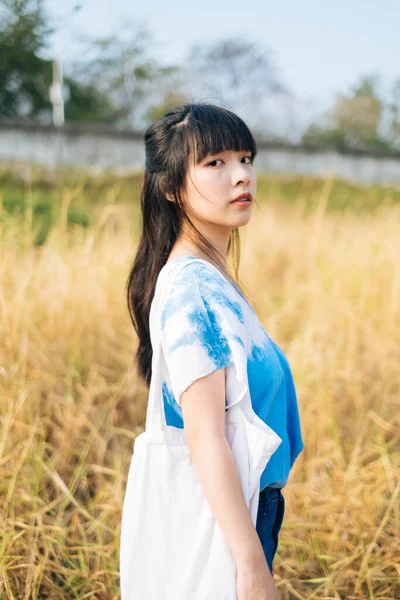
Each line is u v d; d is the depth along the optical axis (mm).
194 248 1225
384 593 1999
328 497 2314
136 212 6605
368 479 2416
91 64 22172
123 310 3709
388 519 2287
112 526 2270
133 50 22328
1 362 2830
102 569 2086
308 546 2150
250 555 967
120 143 13336
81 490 2535
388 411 3123
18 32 15945
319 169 15430
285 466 1266
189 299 1076
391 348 3514
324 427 2795
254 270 5145
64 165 12688
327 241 5500
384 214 6594
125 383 3189
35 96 17281
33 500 2225
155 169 1241
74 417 2814
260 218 7043
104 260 4098
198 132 1155
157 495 1125
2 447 2270
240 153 1178
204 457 1008
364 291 3979
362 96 27453
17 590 1995
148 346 1418
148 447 1139
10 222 3863
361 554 2123
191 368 1030
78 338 3350
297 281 4988
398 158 15938
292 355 3305
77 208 7559
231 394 1067
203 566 1082
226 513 982
